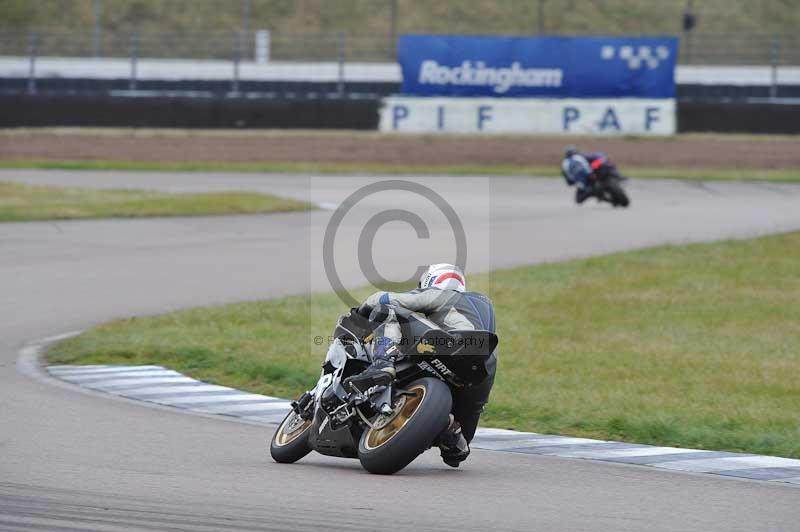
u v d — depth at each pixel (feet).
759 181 380.58
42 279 193.98
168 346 138.00
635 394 119.85
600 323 165.17
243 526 62.54
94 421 98.58
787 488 79.10
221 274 203.92
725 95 477.36
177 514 64.95
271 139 457.68
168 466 80.28
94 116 464.24
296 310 167.73
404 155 425.28
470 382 79.87
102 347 138.21
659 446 96.73
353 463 87.45
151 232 254.27
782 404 115.65
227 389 119.03
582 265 219.20
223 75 570.46
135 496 69.46
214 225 268.00
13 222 261.85
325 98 470.39
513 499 72.23
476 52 468.34
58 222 264.52
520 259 229.04
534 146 451.53
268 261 219.41
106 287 188.34
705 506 71.97
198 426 99.09
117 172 378.73
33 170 377.50
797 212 311.06
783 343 151.33
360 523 63.98
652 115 467.52
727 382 126.93
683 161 417.69
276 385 122.21
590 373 131.44
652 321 166.91
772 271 214.28
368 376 78.33
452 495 72.79
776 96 474.90
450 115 471.62
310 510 66.95
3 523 61.72
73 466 78.74
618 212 310.04
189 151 426.51
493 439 97.91
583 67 467.52
